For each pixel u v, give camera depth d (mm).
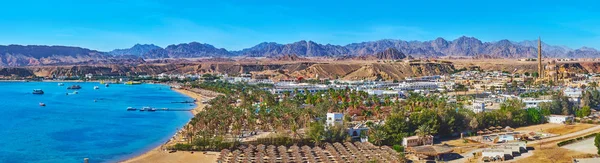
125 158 196750
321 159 180375
